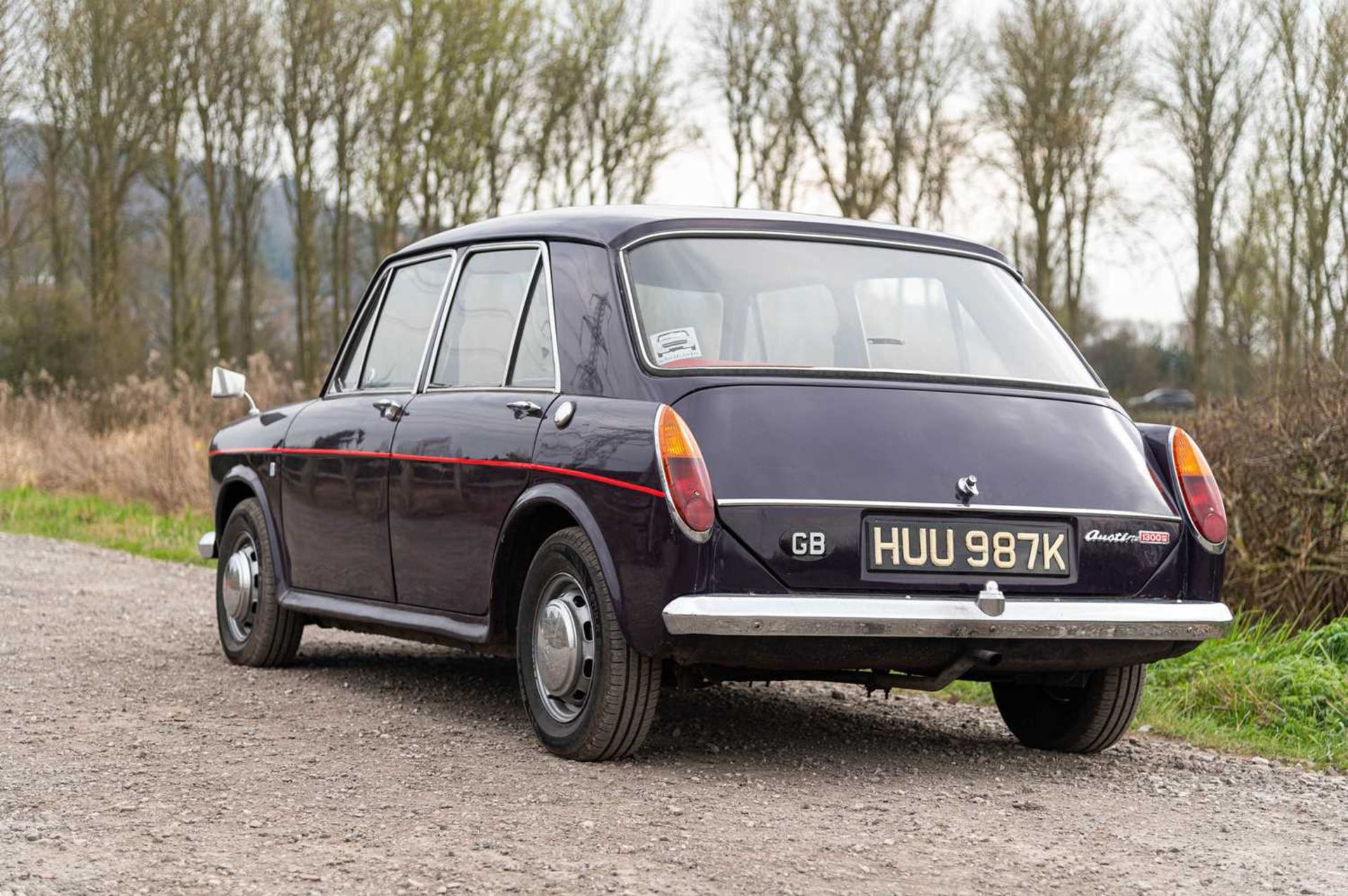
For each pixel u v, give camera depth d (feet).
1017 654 15.12
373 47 113.39
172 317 129.80
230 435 24.16
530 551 16.90
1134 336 116.16
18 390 110.32
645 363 15.31
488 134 111.86
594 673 15.34
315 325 122.01
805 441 14.78
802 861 12.00
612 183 114.21
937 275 17.40
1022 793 15.29
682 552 14.11
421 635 18.89
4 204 121.60
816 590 14.40
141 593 33.55
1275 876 12.21
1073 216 109.70
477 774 15.19
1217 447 28.76
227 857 11.85
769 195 112.98
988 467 15.28
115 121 117.70
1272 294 95.25
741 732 18.29
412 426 18.76
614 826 13.01
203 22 117.39
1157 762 17.52
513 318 17.76
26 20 110.52
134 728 17.67
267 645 22.54
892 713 20.66
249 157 122.42
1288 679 21.44
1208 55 100.32
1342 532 27.22
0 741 16.79
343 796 14.15
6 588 33.50
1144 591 15.72
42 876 11.23
